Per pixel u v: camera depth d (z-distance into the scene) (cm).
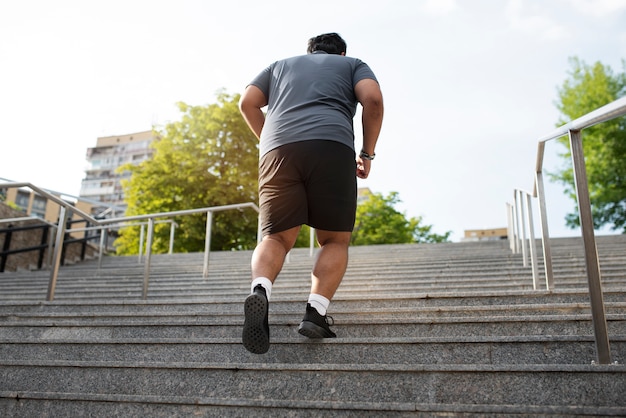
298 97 243
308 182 229
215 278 596
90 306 355
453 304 296
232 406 193
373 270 611
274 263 223
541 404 186
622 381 182
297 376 209
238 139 1858
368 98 240
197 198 1778
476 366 194
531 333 239
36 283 643
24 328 301
